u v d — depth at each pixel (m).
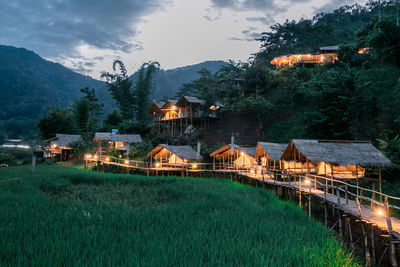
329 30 65.69
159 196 17.45
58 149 47.28
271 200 16.67
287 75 54.69
